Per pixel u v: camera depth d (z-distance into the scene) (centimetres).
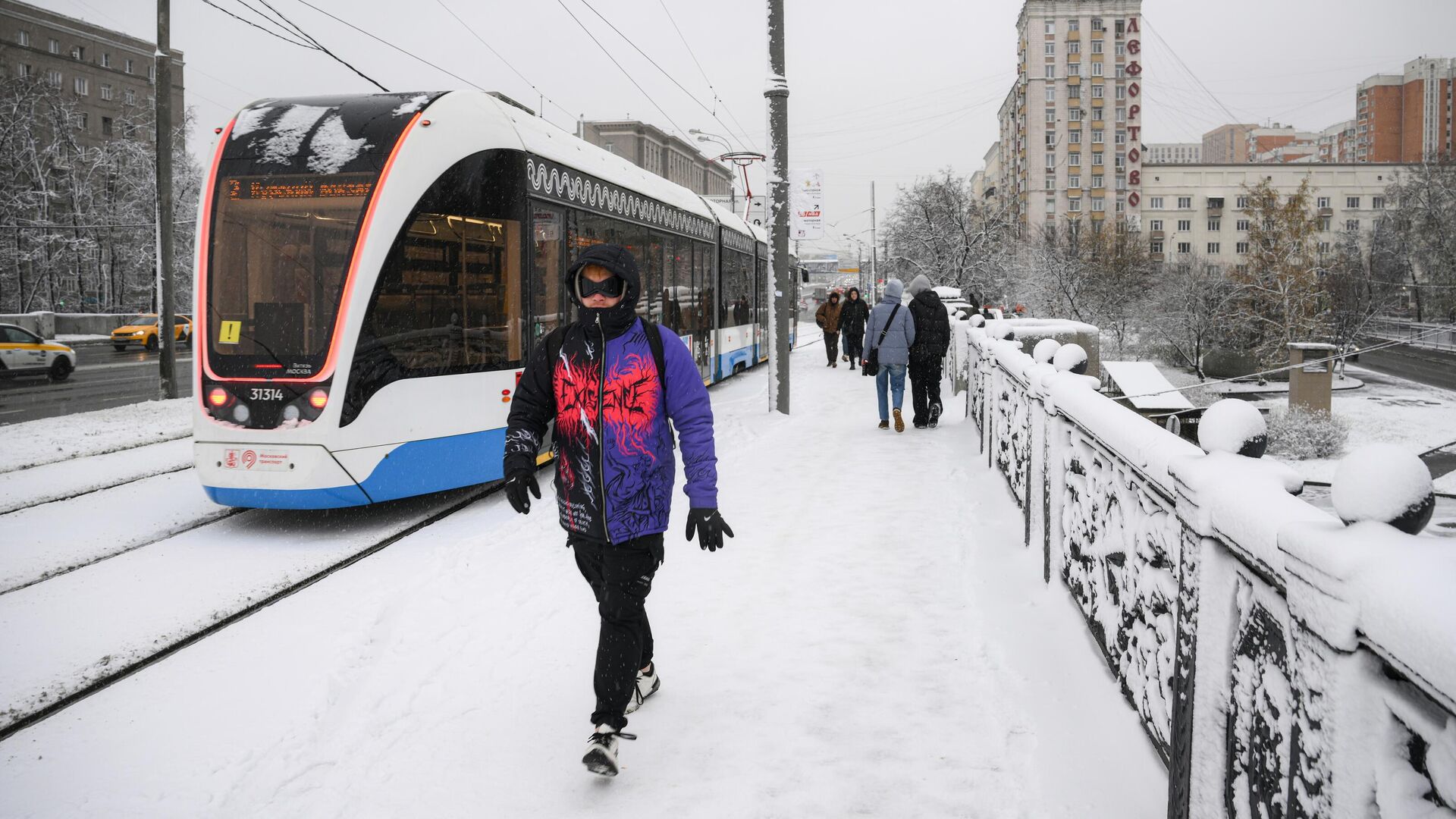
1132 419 321
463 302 795
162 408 1560
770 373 1334
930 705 375
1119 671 333
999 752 333
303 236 725
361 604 537
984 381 917
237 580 601
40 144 5025
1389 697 144
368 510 818
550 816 309
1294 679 175
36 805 329
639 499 338
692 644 454
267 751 365
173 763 358
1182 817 245
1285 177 9581
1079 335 1130
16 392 2056
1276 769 185
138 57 9306
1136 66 9481
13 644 491
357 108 776
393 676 429
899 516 693
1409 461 154
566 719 380
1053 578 469
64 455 1077
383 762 349
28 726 398
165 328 1714
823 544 623
